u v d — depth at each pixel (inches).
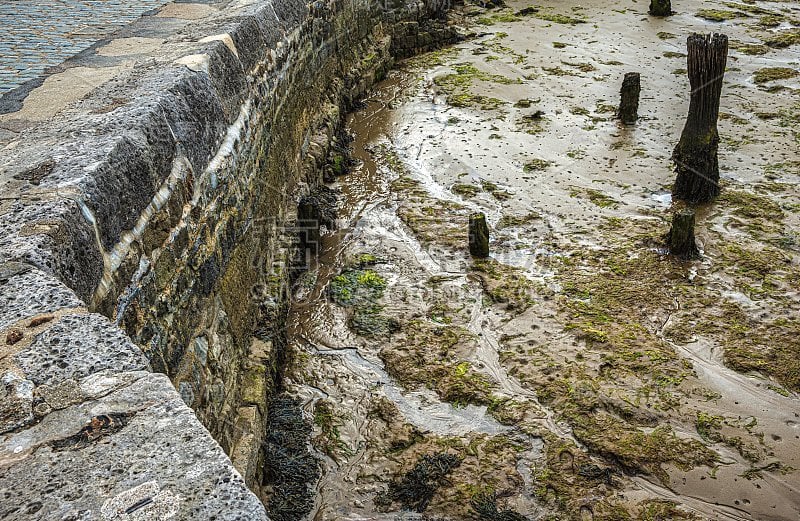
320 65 363.3
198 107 166.4
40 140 128.6
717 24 538.9
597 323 246.4
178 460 69.6
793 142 364.2
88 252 107.7
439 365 231.5
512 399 216.8
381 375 229.1
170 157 144.3
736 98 414.9
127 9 282.4
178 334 142.3
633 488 187.0
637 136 377.1
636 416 208.2
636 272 272.5
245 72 213.9
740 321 245.9
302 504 184.5
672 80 445.7
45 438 72.3
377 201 331.0
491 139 380.8
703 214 309.1
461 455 198.1
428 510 182.4
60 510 64.4
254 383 195.6
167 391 78.8
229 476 67.8
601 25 551.8
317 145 338.3
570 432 204.7
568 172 345.7
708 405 211.5
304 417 211.5
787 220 301.9
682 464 192.9
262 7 254.1
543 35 537.0
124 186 122.5
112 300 114.0
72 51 223.6
